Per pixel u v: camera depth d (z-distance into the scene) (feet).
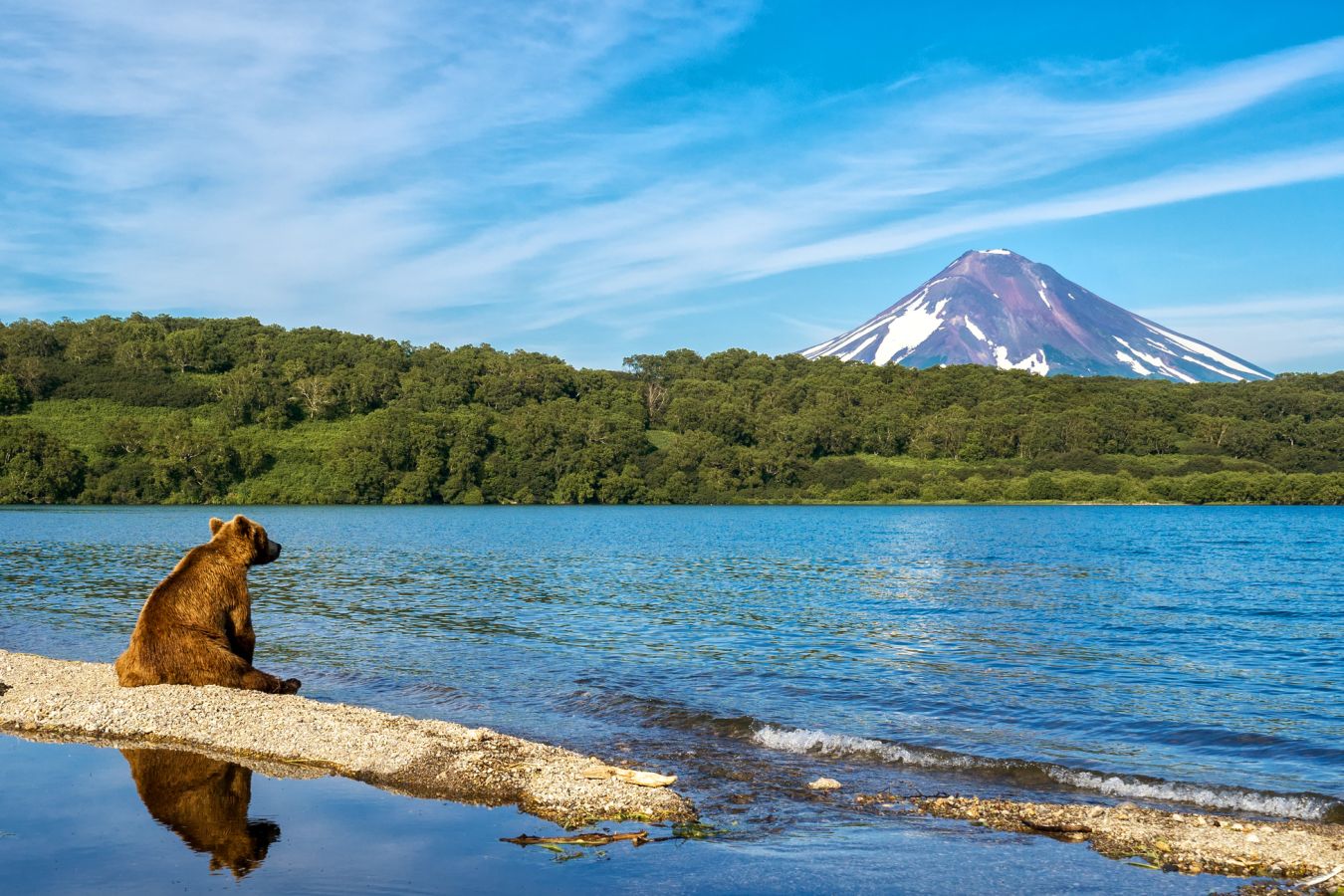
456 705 54.90
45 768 39.75
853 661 73.20
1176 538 265.95
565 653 74.43
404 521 357.00
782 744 46.32
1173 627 95.91
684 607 108.37
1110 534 287.69
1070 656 77.51
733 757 43.75
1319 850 31.81
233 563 55.67
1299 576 154.40
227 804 34.99
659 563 174.91
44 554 176.65
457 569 156.04
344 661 69.05
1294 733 51.16
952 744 47.50
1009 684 64.64
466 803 35.47
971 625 95.66
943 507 534.37
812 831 33.19
